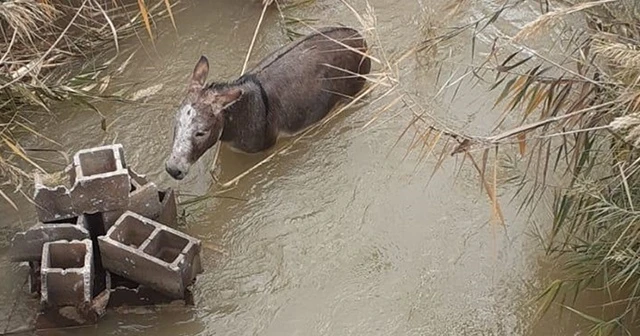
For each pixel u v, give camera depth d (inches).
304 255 177.5
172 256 168.1
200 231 181.8
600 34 158.7
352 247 178.9
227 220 184.1
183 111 181.2
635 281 164.9
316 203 187.6
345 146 199.3
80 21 221.5
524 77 163.5
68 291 160.7
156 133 200.1
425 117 180.7
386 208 186.2
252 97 190.5
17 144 190.5
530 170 188.7
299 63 199.3
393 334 164.2
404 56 190.7
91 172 171.0
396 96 208.1
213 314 167.0
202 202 187.3
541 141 180.2
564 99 161.9
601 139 171.5
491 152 193.0
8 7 184.5
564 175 178.9
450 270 174.9
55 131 200.1
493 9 227.9
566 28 198.7
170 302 166.6
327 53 202.4
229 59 219.0
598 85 156.6
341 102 207.2
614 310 166.1
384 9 229.9
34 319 164.6
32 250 165.3
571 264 167.9
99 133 199.8
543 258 175.3
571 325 165.6
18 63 196.4
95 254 170.1
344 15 229.6
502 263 175.6
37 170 179.3
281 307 168.4
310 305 168.7
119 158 169.0
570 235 170.2
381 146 198.5
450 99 205.8
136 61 217.5
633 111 147.6
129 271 163.9
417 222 183.5
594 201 163.2
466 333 164.7
